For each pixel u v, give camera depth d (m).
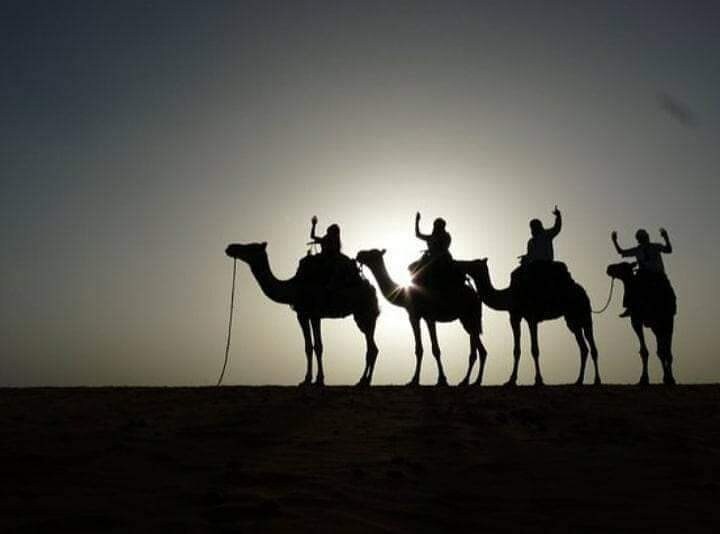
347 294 20.41
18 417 11.67
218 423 10.86
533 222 20.84
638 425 10.68
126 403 14.07
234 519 5.90
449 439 9.39
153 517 5.96
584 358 21.48
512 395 15.47
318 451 8.68
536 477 7.36
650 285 20.05
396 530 5.64
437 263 20.69
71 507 6.26
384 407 12.96
